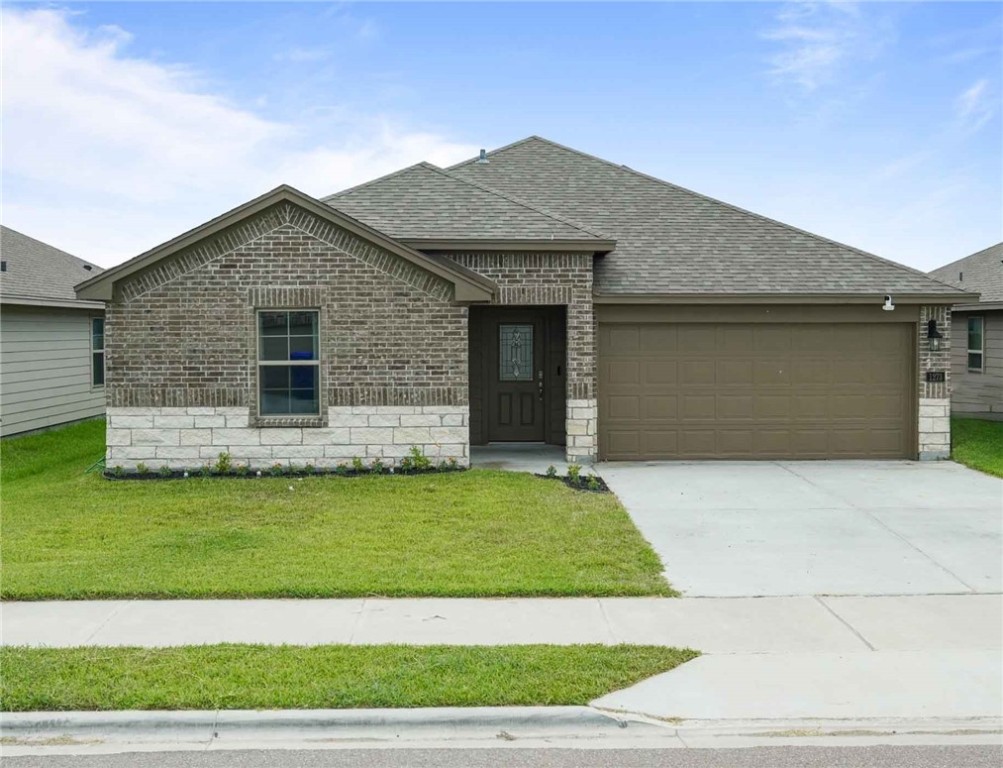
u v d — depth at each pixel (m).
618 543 9.69
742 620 7.41
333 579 8.28
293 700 5.68
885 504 11.88
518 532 10.15
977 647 6.82
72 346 20.80
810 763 5.15
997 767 5.10
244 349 13.66
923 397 15.45
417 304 13.77
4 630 7.06
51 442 18.28
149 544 9.66
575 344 14.65
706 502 11.98
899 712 5.71
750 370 15.37
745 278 15.47
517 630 7.11
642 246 16.38
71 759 5.21
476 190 15.67
